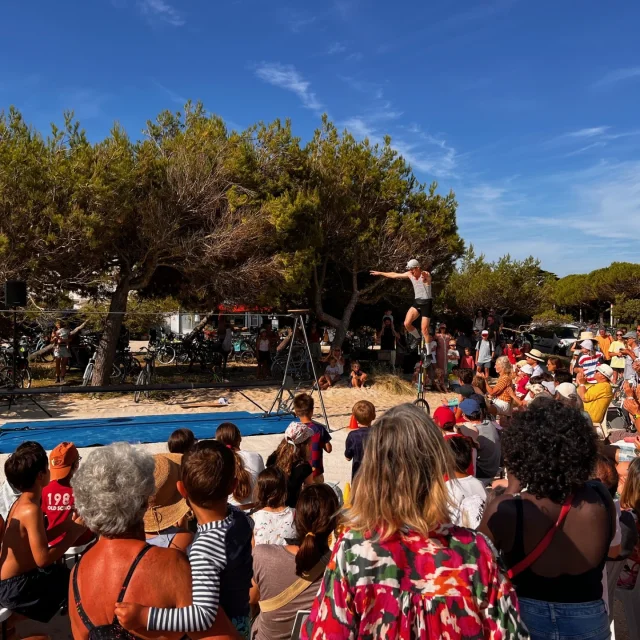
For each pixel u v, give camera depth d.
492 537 2.22
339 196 18.84
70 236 13.28
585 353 11.62
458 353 18.72
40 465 3.30
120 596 2.03
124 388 11.72
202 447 2.56
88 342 19.66
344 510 1.94
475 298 29.20
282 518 3.62
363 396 16.08
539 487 2.19
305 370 18.59
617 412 10.45
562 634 2.12
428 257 20.47
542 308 30.70
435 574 1.70
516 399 9.50
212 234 15.33
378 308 23.86
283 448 5.14
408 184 20.98
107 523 2.12
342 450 10.16
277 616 3.08
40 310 12.82
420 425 1.83
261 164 17.11
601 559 2.19
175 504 3.79
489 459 6.08
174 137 17.89
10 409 13.16
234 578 2.39
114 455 2.24
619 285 47.50
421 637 1.65
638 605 3.37
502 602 1.73
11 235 13.02
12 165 12.77
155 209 14.76
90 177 13.33
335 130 19.77
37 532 3.22
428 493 1.76
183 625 2.04
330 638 1.67
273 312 21.02
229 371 20.75
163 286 20.05
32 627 4.05
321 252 19.67
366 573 1.71
